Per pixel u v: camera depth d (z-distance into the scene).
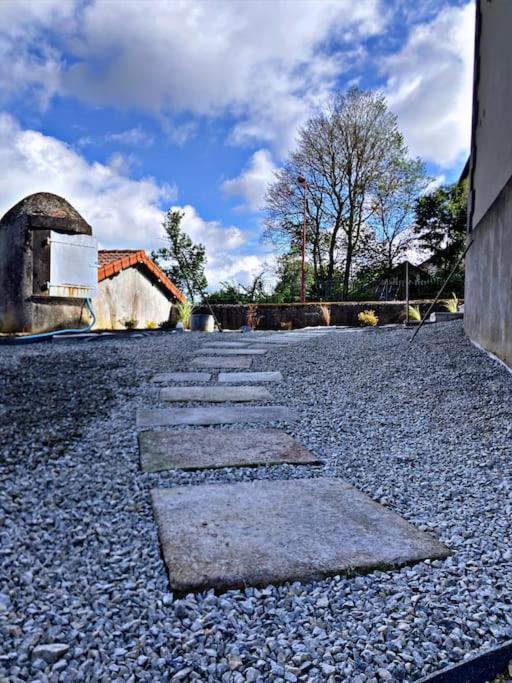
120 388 3.89
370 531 1.74
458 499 2.05
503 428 2.93
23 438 2.66
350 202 21.55
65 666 1.11
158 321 12.75
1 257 7.47
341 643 1.20
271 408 3.45
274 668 1.12
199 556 1.54
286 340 6.84
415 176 21.30
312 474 2.33
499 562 1.55
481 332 5.04
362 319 13.88
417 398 3.66
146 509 1.91
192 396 3.73
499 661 1.17
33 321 7.16
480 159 5.47
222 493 2.06
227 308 14.83
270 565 1.49
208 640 1.20
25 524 1.76
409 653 1.16
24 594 1.36
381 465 2.46
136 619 1.27
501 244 4.31
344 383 4.19
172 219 23.67
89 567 1.50
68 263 7.44
